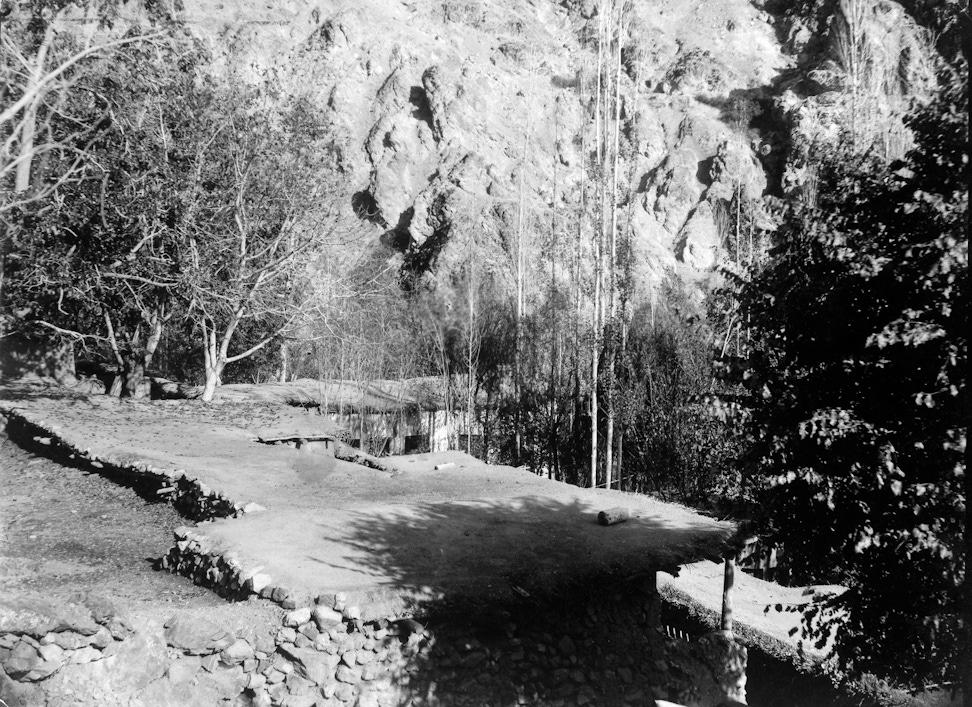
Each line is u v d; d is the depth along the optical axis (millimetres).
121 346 28234
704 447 17344
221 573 9891
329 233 28656
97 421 19719
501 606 9148
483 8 110000
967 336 7520
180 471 14711
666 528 12125
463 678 8844
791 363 9531
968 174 7930
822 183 9977
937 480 8148
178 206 24391
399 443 30875
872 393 8719
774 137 80812
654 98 97375
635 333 29812
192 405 24203
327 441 20484
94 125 20562
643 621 10734
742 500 10914
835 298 8906
